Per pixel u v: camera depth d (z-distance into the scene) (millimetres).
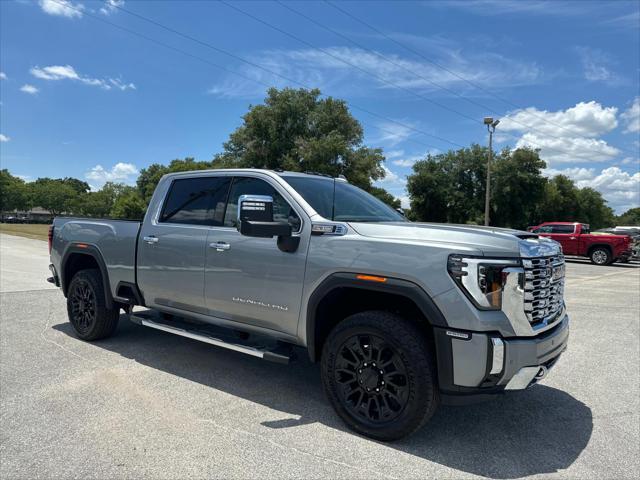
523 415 3717
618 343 6090
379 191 45625
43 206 128250
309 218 3641
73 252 5578
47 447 2988
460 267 2900
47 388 3990
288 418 3514
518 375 2920
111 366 4602
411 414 3008
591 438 3322
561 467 2900
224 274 4062
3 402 3682
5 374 4316
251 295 3873
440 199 52812
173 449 2994
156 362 4758
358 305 3670
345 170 39656
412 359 2990
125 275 4992
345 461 2898
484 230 3227
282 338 3795
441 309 2938
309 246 3557
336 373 3357
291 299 3623
